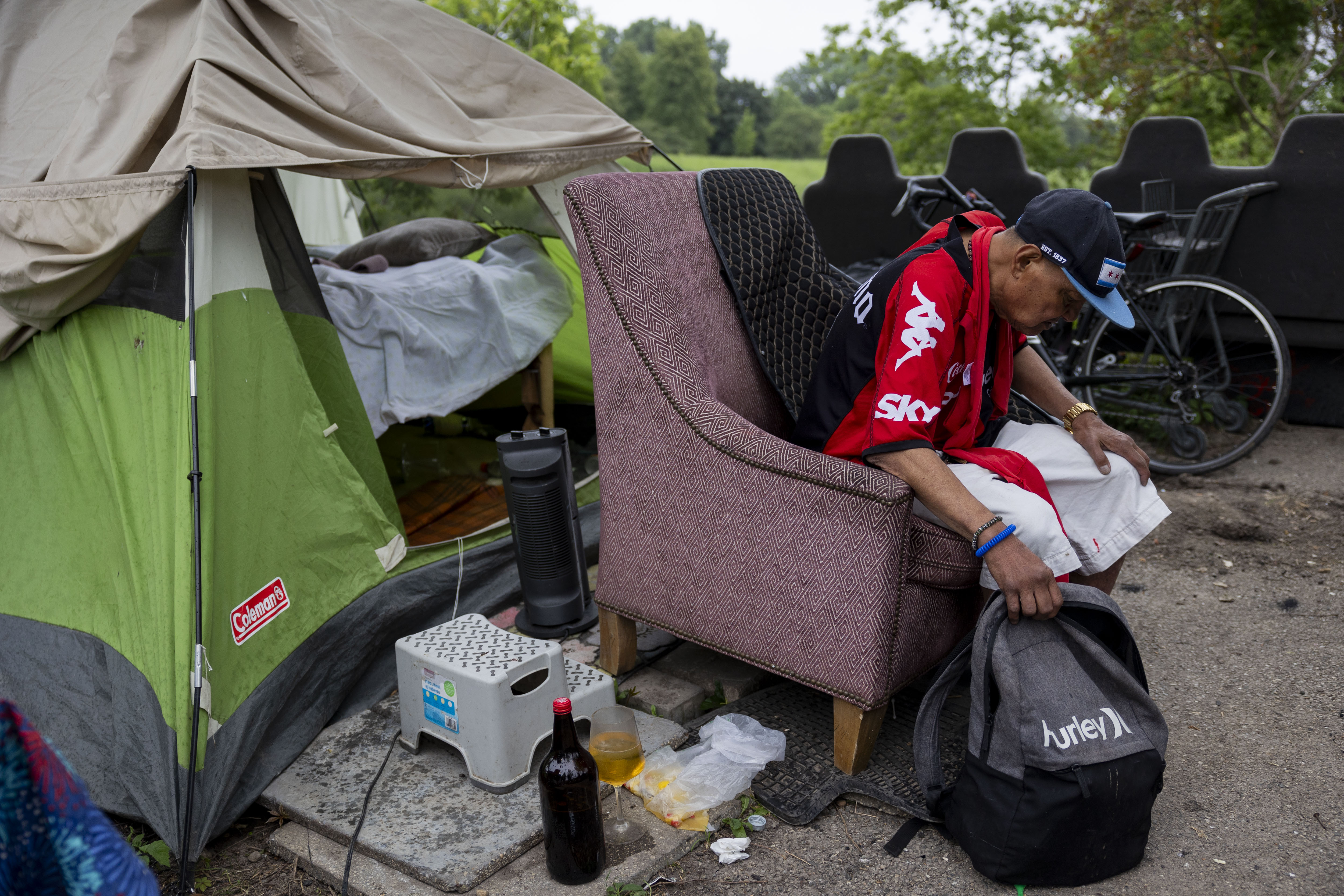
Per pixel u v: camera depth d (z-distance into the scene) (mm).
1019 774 1875
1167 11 8062
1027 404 2641
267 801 2242
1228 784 2244
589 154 3410
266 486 2408
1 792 830
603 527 2635
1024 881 1904
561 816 1895
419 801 2205
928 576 2158
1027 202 5551
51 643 2436
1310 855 1993
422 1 3279
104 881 878
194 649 2107
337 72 2682
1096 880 1922
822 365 2385
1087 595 1978
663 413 2395
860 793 2195
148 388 2316
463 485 3910
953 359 2172
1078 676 1925
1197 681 2717
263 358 2439
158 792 2086
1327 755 2338
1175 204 5105
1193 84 8930
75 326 2496
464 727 2238
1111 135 9789
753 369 2666
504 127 3232
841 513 2104
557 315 4078
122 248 2279
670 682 2715
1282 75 8453
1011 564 1940
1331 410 5035
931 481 2039
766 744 2355
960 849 2055
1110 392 4812
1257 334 4941
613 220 2443
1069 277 2020
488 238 4621
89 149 2467
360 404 2918
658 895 1947
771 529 2238
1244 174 4902
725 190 2688
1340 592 3217
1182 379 4449
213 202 2318
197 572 2137
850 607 2135
